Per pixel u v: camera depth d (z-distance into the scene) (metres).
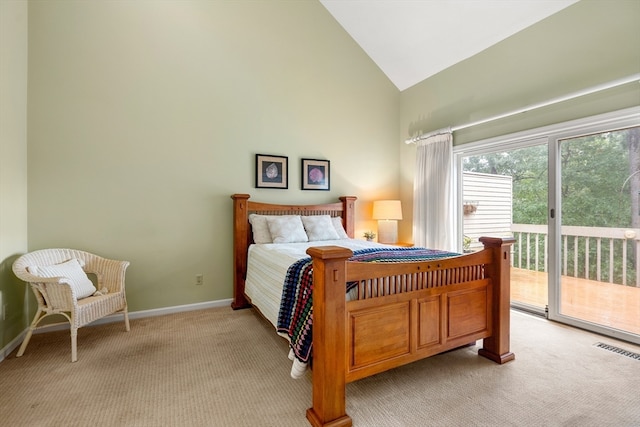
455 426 1.56
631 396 1.80
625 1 2.44
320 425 1.52
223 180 3.52
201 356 2.32
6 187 2.38
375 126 4.54
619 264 2.59
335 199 4.23
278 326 2.02
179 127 3.30
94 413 1.66
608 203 2.64
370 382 1.96
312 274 1.72
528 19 3.03
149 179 3.18
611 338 2.60
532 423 1.58
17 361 2.23
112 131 3.02
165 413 1.66
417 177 4.31
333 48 4.20
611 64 2.51
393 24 3.84
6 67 2.38
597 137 2.69
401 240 4.69
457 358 2.29
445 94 4.00
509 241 2.26
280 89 3.84
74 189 2.89
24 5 2.66
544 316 3.10
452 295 2.06
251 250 3.25
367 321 1.72
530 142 3.16
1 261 2.31
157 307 3.23
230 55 3.55
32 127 2.74
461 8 3.23
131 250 3.11
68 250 2.76
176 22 3.29
